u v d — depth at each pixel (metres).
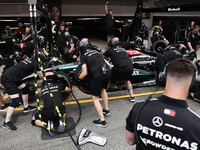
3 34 7.50
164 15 10.72
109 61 4.16
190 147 0.84
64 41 5.64
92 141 2.54
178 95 0.91
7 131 2.86
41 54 5.01
